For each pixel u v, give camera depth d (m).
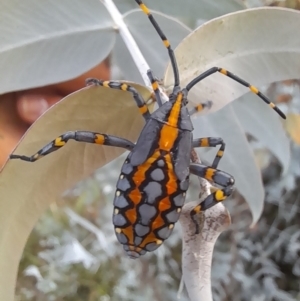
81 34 0.08
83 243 0.18
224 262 0.19
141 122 0.07
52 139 0.07
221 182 0.07
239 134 0.11
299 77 0.08
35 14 0.08
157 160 0.07
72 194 0.19
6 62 0.08
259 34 0.08
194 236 0.06
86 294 0.18
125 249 0.07
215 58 0.08
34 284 0.18
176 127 0.07
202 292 0.06
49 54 0.08
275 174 0.20
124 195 0.07
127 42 0.08
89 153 0.07
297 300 0.19
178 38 0.09
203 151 0.11
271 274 0.19
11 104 0.11
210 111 0.08
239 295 0.19
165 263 0.19
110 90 0.07
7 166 0.07
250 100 0.11
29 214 0.07
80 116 0.07
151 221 0.07
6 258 0.07
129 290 0.18
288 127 0.13
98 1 0.08
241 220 0.19
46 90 0.11
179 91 0.07
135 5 0.10
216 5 0.10
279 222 0.20
